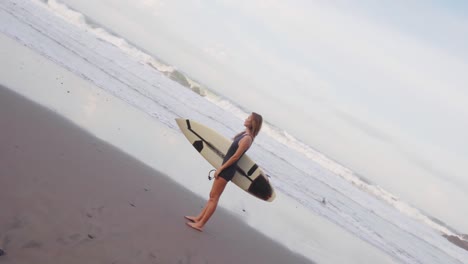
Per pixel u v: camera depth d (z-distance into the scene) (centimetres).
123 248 393
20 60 1095
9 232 322
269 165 1817
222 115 2494
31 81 943
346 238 1112
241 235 668
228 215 761
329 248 894
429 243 2297
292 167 2131
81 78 1295
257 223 808
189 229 547
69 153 580
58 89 995
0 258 284
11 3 2045
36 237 333
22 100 736
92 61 1756
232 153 543
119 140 838
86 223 403
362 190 3309
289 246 753
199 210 650
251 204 955
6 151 475
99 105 1055
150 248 426
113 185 551
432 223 3481
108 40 3155
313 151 3338
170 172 807
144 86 1881
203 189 803
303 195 1491
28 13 2055
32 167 466
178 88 2625
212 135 719
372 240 1302
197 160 1025
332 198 1805
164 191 655
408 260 1252
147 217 505
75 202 436
